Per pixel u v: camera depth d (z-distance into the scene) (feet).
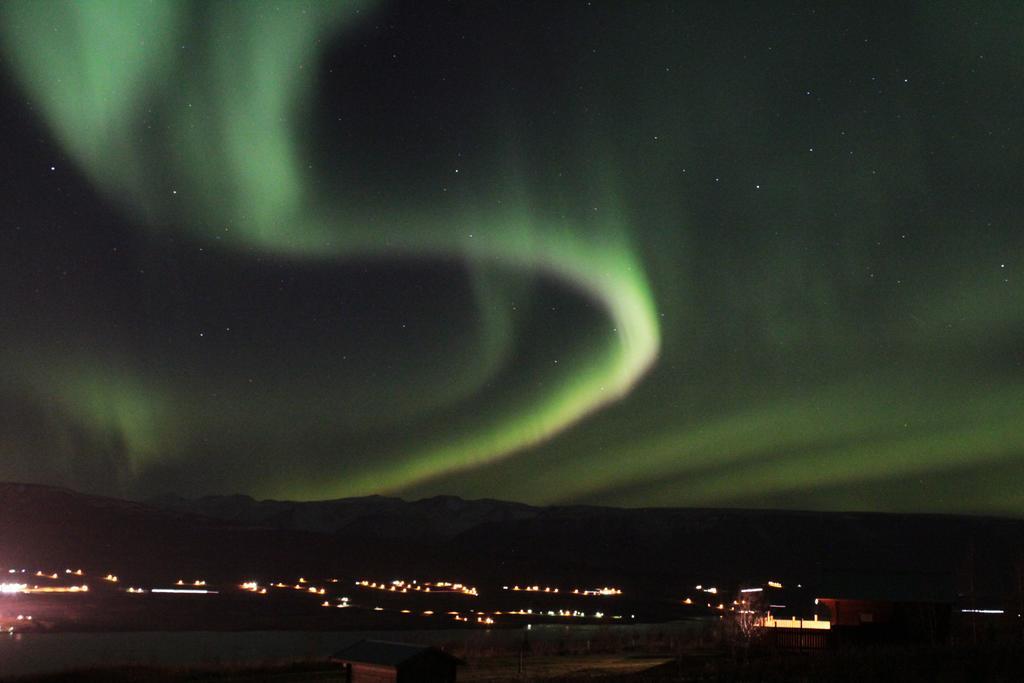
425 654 84.89
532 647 186.70
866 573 157.79
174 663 164.14
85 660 177.37
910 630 144.87
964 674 102.06
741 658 137.90
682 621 339.77
